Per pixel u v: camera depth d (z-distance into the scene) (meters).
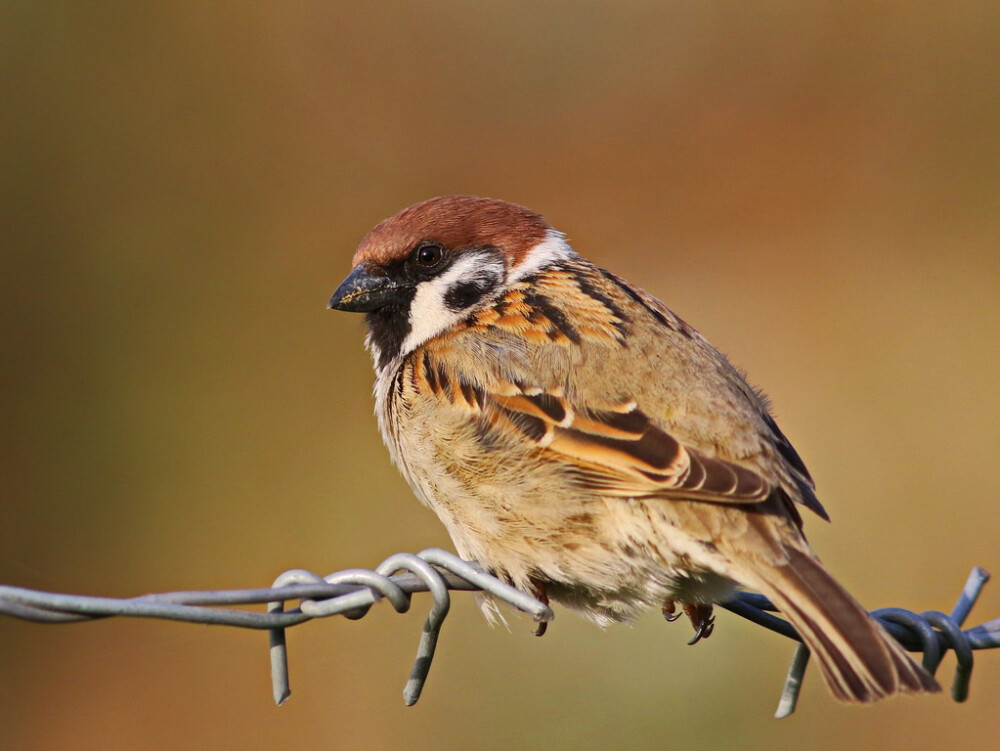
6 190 15.16
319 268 15.77
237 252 15.69
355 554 12.93
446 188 17.31
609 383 6.12
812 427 14.87
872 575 12.90
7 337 14.37
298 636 11.38
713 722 9.42
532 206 17.48
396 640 11.04
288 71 17.30
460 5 18.55
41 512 13.34
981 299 16.14
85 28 15.97
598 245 17.30
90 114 15.84
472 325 6.71
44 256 15.01
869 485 13.99
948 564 12.91
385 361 7.14
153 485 13.49
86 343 14.48
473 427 6.34
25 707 11.68
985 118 17.78
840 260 16.84
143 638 12.17
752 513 5.67
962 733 10.27
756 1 18.92
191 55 16.53
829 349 15.82
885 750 9.99
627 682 9.62
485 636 10.41
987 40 18.05
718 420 5.92
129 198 15.70
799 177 17.56
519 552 6.27
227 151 16.30
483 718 10.01
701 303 16.66
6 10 15.62
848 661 5.08
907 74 18.19
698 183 17.67
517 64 18.19
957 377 15.22
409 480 6.88
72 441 13.75
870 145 17.78
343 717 10.85
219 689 11.61
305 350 14.79
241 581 13.03
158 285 15.09
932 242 16.84
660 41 18.72
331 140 16.83
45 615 4.47
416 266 7.02
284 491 13.42
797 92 18.14
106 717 11.60
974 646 5.61
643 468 5.79
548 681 9.82
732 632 9.70
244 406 14.09
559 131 17.78
